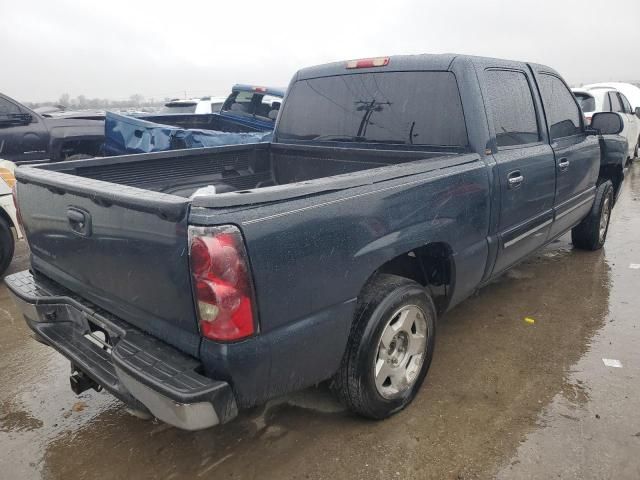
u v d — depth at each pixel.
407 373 2.95
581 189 4.84
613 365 3.40
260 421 2.93
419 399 3.09
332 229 2.31
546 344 3.71
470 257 3.23
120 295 2.40
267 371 2.17
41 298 2.78
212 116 9.47
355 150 3.77
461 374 3.35
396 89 3.57
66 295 2.77
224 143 7.07
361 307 2.62
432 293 3.30
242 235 1.98
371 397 2.71
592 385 3.18
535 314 4.20
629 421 2.83
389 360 2.82
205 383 2.01
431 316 3.00
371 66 3.71
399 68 3.56
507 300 4.49
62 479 2.57
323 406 3.05
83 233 2.47
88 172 3.44
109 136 7.60
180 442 2.81
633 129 11.42
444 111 3.36
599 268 5.21
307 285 2.24
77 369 2.71
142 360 2.14
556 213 4.34
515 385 3.21
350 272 2.43
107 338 2.56
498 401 3.05
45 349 3.93
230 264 1.95
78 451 2.77
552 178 4.11
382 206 2.56
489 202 3.31
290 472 2.54
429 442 2.71
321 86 4.02
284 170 4.36
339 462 2.60
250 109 9.20
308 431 2.84
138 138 7.23
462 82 3.28
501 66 3.67
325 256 2.29
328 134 4.00
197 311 2.03
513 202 3.59
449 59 3.36
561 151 4.25
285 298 2.16
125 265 2.29
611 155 5.52
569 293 4.61
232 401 2.09
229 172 4.21
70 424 3.01
